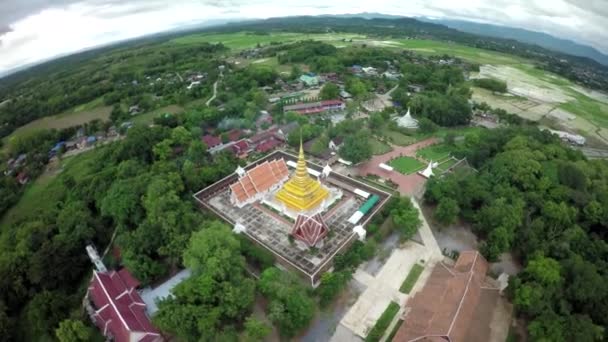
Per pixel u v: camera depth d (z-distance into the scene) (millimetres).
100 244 86500
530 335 62594
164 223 78250
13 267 73188
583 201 88875
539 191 94062
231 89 199500
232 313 61688
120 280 70312
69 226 84000
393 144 142750
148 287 73688
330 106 180500
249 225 90625
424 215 97938
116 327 61344
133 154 120938
